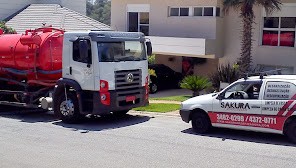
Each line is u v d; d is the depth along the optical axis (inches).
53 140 473.1
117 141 467.8
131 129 532.4
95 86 551.5
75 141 468.4
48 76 622.5
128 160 392.8
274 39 906.7
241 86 479.5
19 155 410.3
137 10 1042.1
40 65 616.4
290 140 449.4
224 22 948.0
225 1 853.8
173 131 519.2
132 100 585.0
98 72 549.3
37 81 629.3
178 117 614.9
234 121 478.0
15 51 636.1
